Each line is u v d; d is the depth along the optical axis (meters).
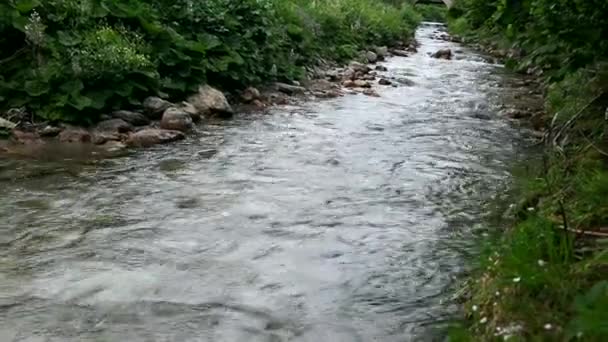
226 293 4.24
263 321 3.89
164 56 10.23
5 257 4.73
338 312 4.04
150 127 8.96
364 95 12.90
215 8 12.02
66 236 5.16
